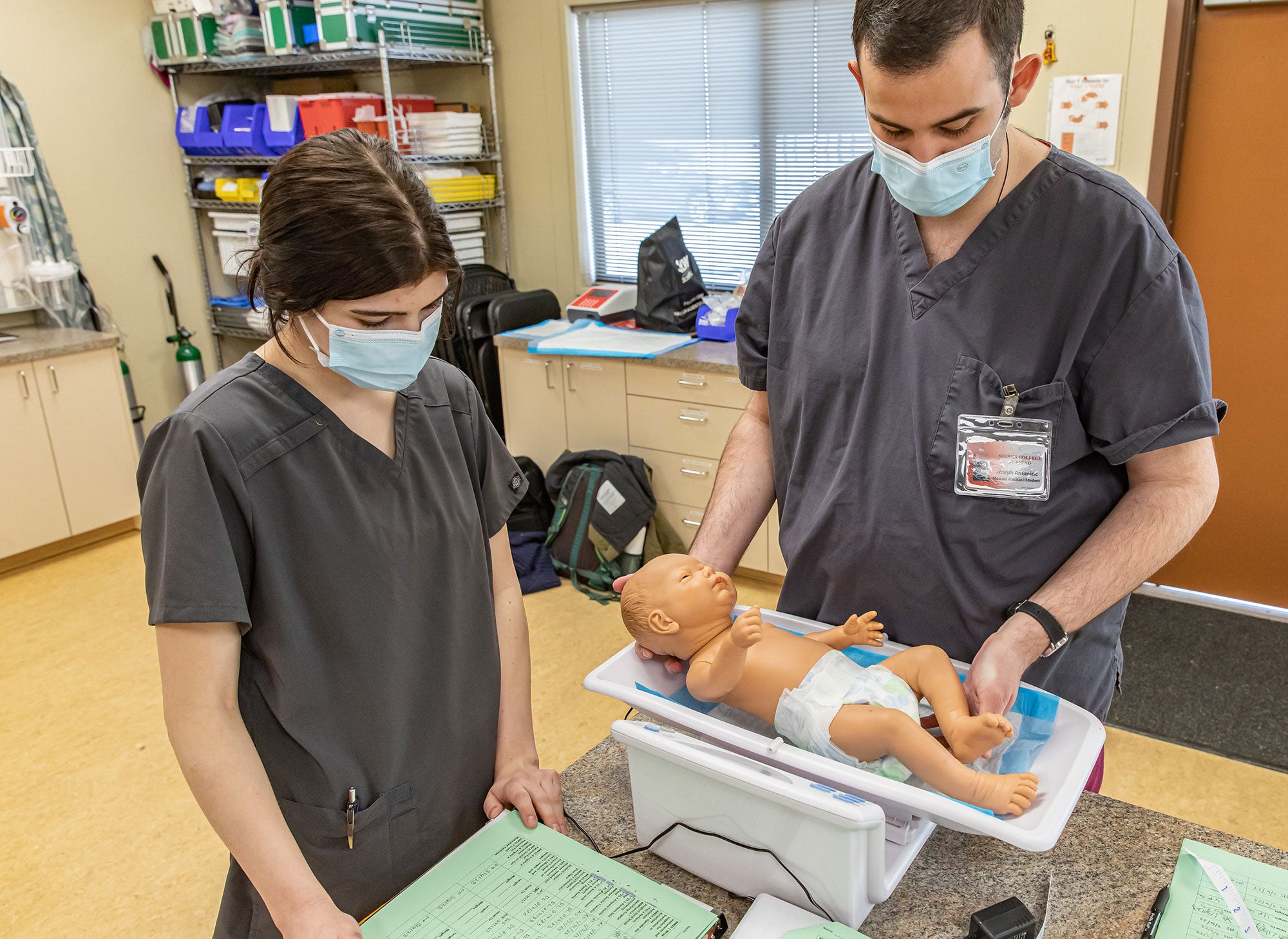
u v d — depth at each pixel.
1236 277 2.97
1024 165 1.10
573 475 3.54
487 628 1.17
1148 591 3.34
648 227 4.21
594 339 3.62
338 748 1.03
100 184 4.36
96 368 3.88
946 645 1.21
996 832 0.82
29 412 3.69
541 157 4.29
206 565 0.90
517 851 1.03
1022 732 1.02
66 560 3.92
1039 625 1.07
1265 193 2.86
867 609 1.26
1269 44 2.73
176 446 0.91
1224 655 2.93
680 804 0.99
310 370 0.99
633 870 1.00
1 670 3.07
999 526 1.14
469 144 4.18
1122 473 1.17
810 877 0.91
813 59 3.56
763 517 1.41
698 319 3.56
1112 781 2.38
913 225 1.16
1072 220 1.08
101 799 2.44
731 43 3.73
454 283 0.98
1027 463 1.11
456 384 1.17
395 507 1.04
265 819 0.90
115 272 4.47
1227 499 3.17
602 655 3.04
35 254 4.05
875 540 1.21
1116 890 0.95
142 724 2.76
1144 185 2.90
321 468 0.99
